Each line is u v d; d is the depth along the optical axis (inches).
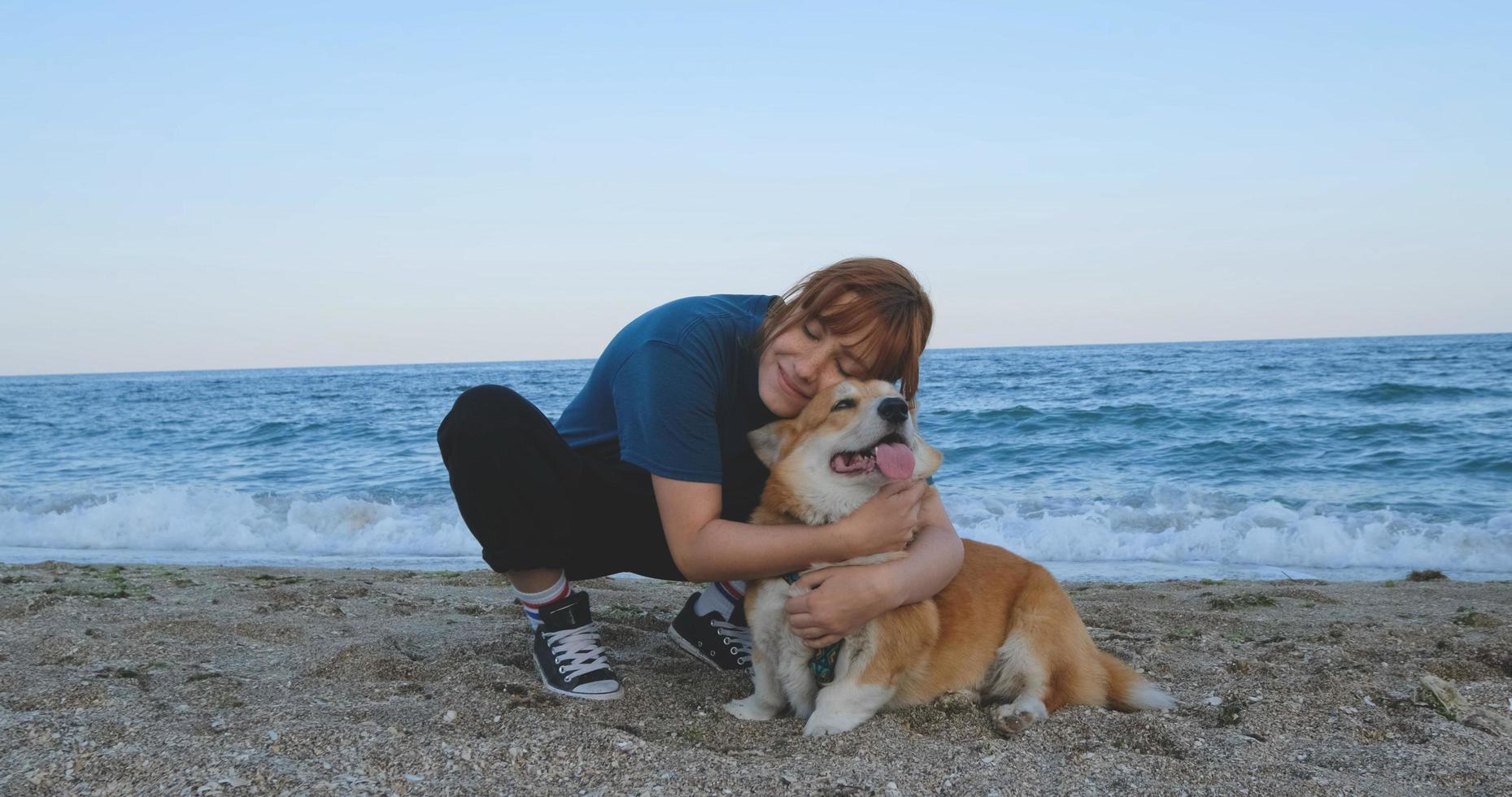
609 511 112.3
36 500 402.9
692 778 83.4
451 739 89.6
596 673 108.0
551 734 91.6
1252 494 389.4
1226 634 155.0
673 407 96.0
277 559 309.6
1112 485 425.4
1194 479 434.0
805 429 109.3
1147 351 2309.3
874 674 101.8
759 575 99.0
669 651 135.2
